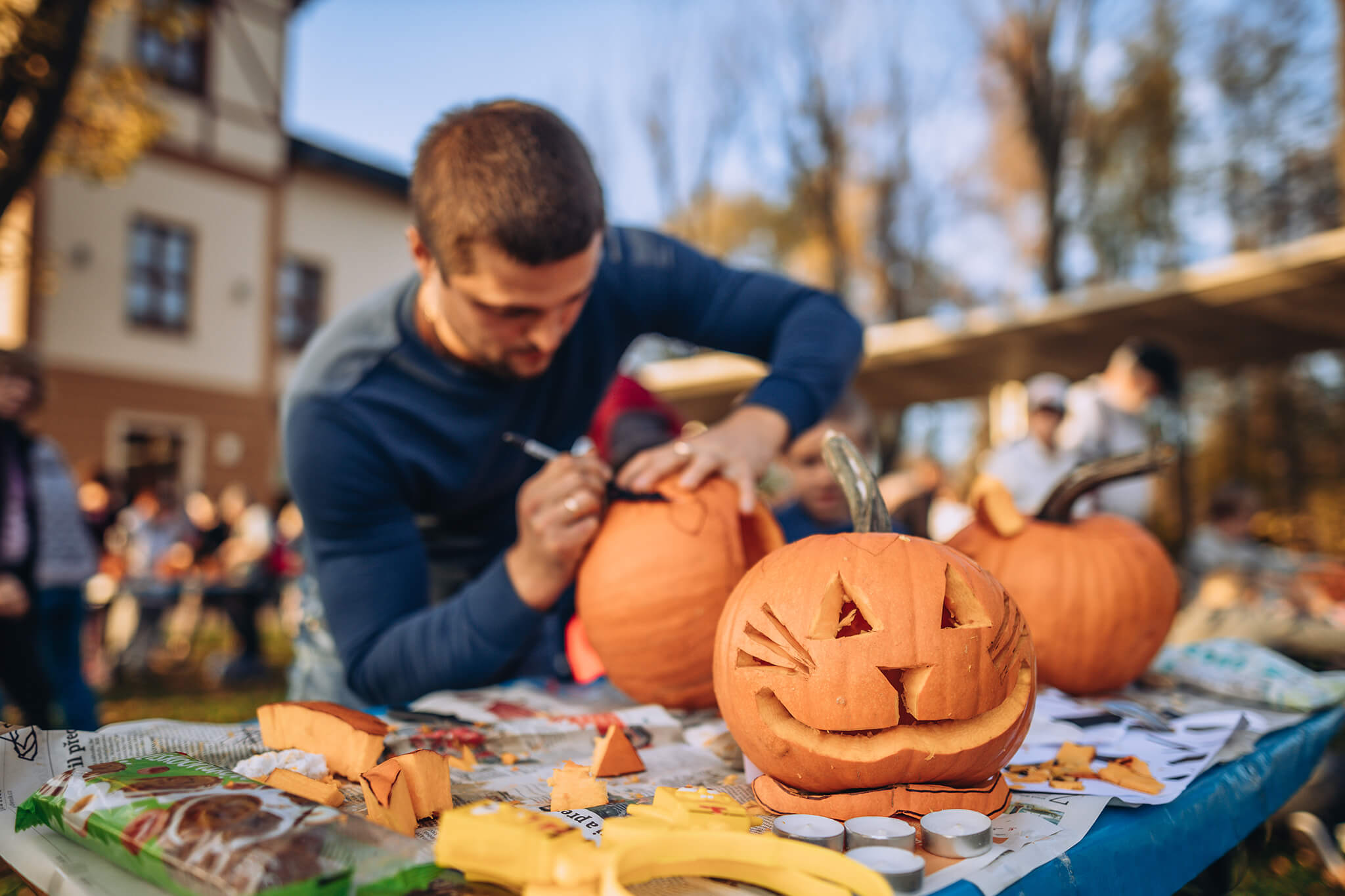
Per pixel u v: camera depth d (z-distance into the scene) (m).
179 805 0.70
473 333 1.31
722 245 16.23
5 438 3.08
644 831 0.70
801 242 15.88
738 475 1.38
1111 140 12.55
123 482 11.20
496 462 1.66
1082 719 1.25
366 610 1.48
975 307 14.34
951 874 0.69
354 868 0.62
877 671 0.87
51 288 6.29
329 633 1.65
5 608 3.03
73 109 6.01
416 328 1.49
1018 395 7.46
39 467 3.68
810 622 0.91
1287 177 12.34
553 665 1.94
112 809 0.71
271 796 0.72
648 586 1.26
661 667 1.28
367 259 14.41
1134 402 4.07
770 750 0.90
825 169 14.42
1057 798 0.92
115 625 7.48
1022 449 3.99
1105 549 1.47
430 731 1.13
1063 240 12.49
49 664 3.53
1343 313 5.35
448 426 1.54
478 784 0.96
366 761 0.93
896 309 14.27
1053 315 5.59
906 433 13.44
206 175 12.14
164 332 11.72
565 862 0.62
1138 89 12.39
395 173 14.40
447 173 1.17
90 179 6.42
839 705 0.87
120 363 11.28
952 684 0.87
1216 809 1.00
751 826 0.82
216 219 12.27
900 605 0.90
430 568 1.85
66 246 10.73
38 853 0.75
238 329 12.50
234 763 0.97
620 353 1.80
